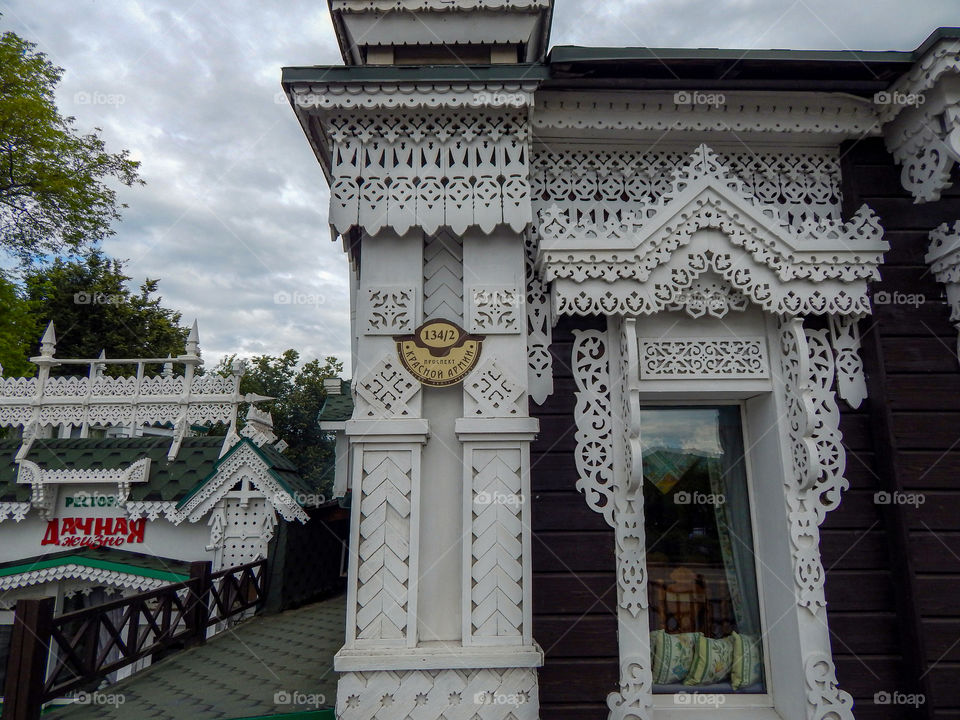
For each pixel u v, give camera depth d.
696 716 3.08
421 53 3.70
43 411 7.69
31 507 7.07
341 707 2.67
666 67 3.12
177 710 3.80
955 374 3.29
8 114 12.63
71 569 6.69
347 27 3.62
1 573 6.68
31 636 3.52
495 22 3.60
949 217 3.49
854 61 3.07
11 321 13.70
